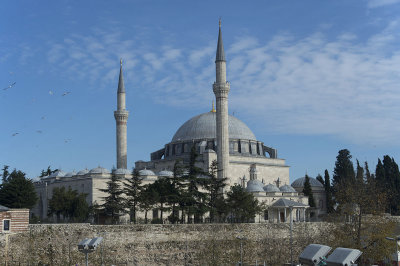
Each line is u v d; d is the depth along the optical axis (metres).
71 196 123.00
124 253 94.19
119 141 154.25
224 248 99.44
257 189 143.75
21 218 87.00
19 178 111.31
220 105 136.12
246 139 164.12
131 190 116.19
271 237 110.44
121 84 156.38
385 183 155.88
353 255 35.38
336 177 176.25
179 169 133.88
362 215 86.62
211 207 120.88
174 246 99.44
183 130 169.62
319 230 114.00
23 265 83.94
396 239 77.62
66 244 89.38
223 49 138.12
